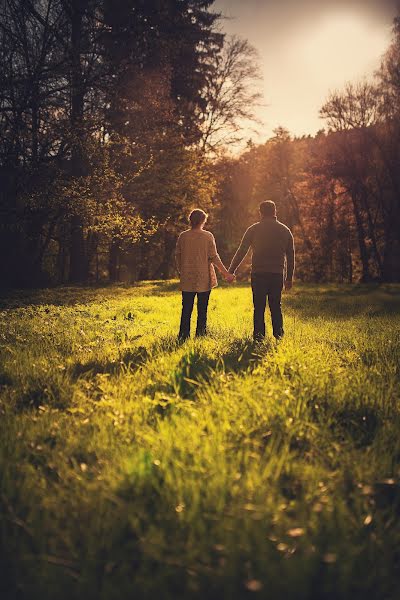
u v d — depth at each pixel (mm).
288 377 5078
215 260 8789
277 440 3396
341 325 10625
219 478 2705
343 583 2006
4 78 21969
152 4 26422
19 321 11234
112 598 1927
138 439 3391
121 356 6512
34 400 4691
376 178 44375
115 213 25109
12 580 2023
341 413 4121
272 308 8531
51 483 2834
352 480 2918
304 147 52844
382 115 41312
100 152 24078
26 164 22719
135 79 25703
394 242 44625
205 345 7234
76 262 32438
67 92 23875
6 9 23156
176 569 2078
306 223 54562
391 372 5543
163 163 29703
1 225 23938
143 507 2551
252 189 53438
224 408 3984
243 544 2188
